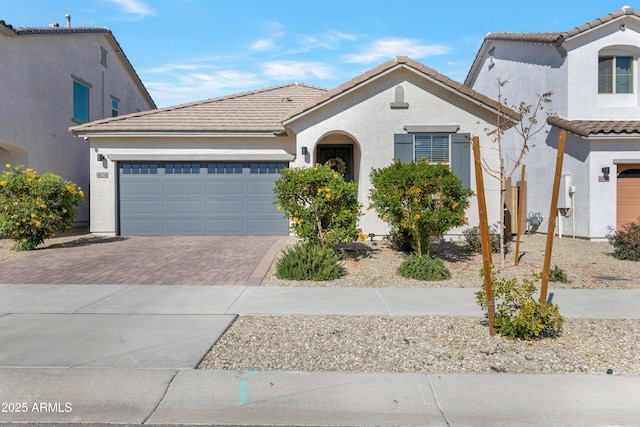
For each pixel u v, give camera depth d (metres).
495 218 13.59
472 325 6.12
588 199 14.37
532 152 17.45
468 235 12.34
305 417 3.90
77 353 4.98
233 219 15.33
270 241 13.69
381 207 10.23
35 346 5.20
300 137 13.77
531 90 17.52
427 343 5.44
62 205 12.73
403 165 10.27
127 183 15.32
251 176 15.36
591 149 14.23
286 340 5.51
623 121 14.99
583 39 15.18
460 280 9.08
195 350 5.09
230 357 4.96
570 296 7.77
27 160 16.31
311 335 5.69
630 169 14.48
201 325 6.00
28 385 4.31
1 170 16.30
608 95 15.48
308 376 4.49
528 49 17.59
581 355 5.09
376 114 13.73
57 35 17.70
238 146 15.29
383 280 9.00
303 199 10.38
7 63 15.25
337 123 13.73
